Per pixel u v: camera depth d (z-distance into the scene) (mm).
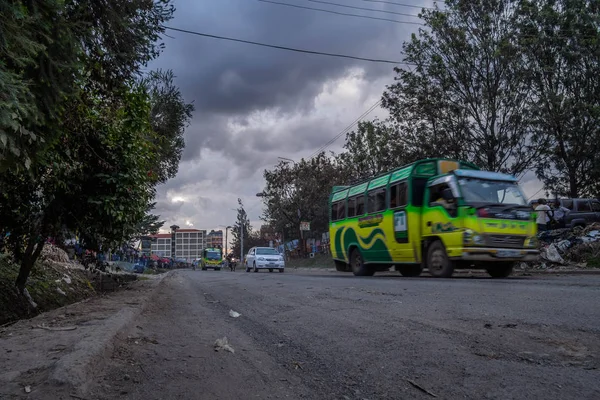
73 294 11195
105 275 13008
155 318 7375
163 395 3555
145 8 6258
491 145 22797
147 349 5004
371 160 32156
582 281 9977
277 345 5234
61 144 7402
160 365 4387
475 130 23078
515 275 14258
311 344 5121
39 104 4668
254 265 29719
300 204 40656
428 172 14312
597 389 3338
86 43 5559
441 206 12828
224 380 3971
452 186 12484
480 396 3342
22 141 4414
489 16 22359
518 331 4926
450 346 4535
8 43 3979
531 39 22141
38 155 4895
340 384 3807
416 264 14445
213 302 9734
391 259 15164
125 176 8867
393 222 14859
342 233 18500
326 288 10281
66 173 8000
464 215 11992
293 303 8203
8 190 7617
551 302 6422
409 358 4297
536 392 3340
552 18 22703
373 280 12711
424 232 13633
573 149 25047
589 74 23578
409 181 14133
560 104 23078
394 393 3527
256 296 9914
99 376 3930
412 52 23469
